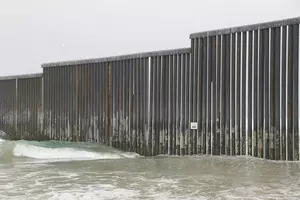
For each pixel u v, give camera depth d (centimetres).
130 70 1752
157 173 1116
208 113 1530
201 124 1552
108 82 1817
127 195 820
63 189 887
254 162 1321
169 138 1631
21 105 2150
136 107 1728
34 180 1010
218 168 1201
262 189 871
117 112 1783
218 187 896
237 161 1348
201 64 1555
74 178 1038
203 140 1542
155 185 927
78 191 864
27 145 1747
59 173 1130
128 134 1745
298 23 1342
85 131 1880
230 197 795
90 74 1875
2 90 2236
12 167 1280
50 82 2019
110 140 1795
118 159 1513
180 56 1617
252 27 1431
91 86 1869
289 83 1359
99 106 1838
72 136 1922
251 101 1437
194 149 1562
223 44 1503
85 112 1881
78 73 1916
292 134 1349
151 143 1680
